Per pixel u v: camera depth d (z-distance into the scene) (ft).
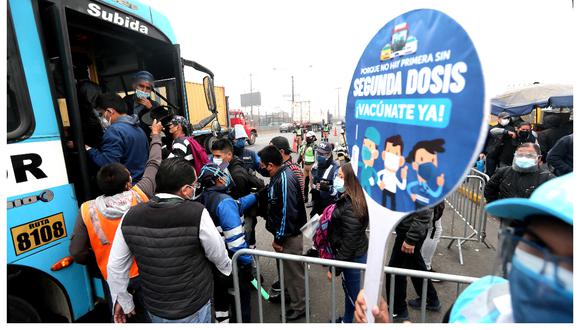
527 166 10.12
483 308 2.90
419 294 9.12
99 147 7.86
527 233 2.17
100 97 7.90
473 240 13.37
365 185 3.26
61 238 6.05
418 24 2.57
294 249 8.68
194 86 36.83
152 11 9.37
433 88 2.40
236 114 67.87
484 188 12.24
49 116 5.92
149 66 10.91
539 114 29.48
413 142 2.60
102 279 6.75
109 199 6.00
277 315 9.12
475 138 2.07
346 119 3.67
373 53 3.15
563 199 1.91
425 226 8.07
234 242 6.62
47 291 6.14
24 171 5.45
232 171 9.45
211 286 5.69
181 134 9.79
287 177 8.43
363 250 7.22
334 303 5.91
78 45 10.13
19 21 5.51
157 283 5.14
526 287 2.14
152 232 4.99
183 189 5.34
